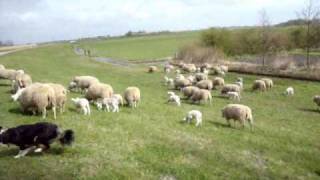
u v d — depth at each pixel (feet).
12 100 86.74
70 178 45.42
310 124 96.58
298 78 181.06
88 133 62.85
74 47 455.22
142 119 79.56
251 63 246.27
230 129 79.92
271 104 122.62
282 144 73.41
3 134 48.98
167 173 50.96
